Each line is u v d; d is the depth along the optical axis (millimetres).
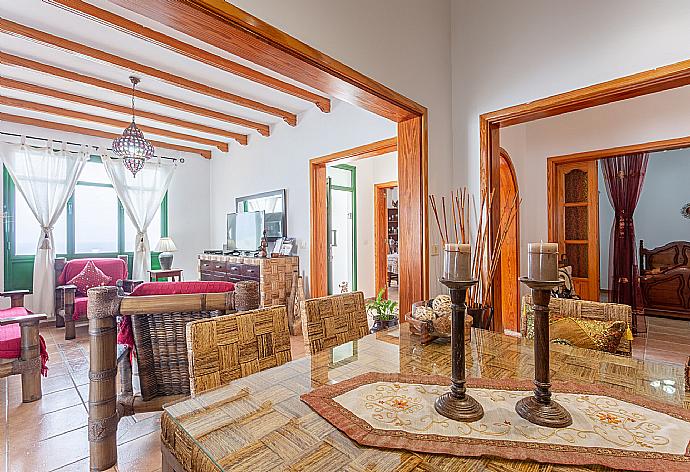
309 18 2035
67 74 3764
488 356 1361
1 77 3869
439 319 1526
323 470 700
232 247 6125
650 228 6773
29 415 2477
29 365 2666
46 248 5133
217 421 887
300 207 5137
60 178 5324
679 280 5270
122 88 4152
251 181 6059
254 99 4672
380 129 4059
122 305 1817
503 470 698
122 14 2771
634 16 2266
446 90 3156
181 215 6730
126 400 1963
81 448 2092
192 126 5469
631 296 4922
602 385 1086
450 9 3252
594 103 2520
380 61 2502
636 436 800
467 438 798
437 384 1096
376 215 7469
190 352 1218
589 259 4582
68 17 2875
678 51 2111
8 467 1916
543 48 2662
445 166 3117
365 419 885
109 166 5820
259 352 1377
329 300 1746
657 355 3635
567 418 857
